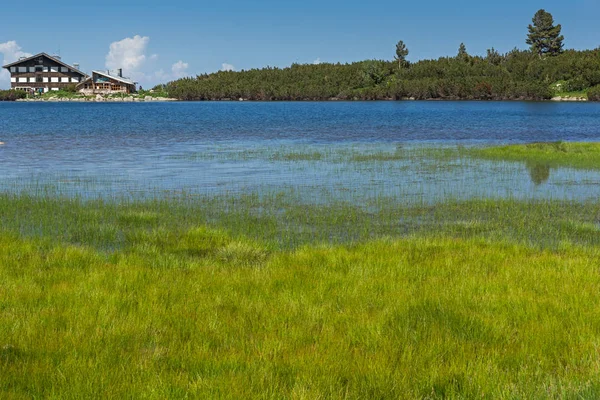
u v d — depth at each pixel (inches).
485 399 203.2
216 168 1032.2
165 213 629.0
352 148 1427.2
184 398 197.0
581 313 288.7
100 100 5999.0
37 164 1073.5
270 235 534.9
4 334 253.8
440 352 242.5
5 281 345.4
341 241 514.6
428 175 942.4
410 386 212.5
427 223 593.0
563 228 570.6
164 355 237.5
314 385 207.6
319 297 321.7
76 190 784.9
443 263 409.1
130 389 204.1
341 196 744.3
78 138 1674.5
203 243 492.7
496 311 295.4
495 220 607.5
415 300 310.2
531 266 398.3
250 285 348.2
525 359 237.0
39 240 487.5
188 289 336.2
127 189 797.9
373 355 237.3
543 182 867.4
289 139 1720.0
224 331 265.9
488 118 2992.1
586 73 6397.6
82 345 243.4
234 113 3609.7
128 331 261.3
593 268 393.1
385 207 673.0
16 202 671.8
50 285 342.6
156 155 1243.2
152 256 442.3
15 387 204.1
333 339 255.9
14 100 5585.6
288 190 792.3
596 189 804.6
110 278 356.5
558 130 2143.2
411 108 4468.5
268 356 236.1
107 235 523.2
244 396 199.0
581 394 201.9
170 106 4987.7
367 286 343.3
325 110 4141.2
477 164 1078.4
